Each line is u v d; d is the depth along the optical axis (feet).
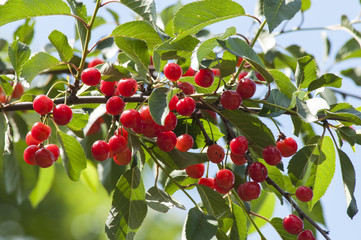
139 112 9.34
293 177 10.21
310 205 10.68
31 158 10.07
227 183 9.77
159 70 9.98
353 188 9.95
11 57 10.03
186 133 10.15
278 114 9.63
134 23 9.84
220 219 9.98
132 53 9.91
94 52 14.87
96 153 9.55
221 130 11.28
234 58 9.37
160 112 8.52
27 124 15.10
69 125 10.53
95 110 11.84
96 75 9.50
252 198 9.66
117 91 10.10
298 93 9.82
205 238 9.16
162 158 10.10
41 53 9.42
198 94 9.56
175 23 9.48
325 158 10.37
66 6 9.77
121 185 10.27
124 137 10.14
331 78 9.85
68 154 10.37
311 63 10.03
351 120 9.37
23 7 9.67
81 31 10.17
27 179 15.67
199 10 9.46
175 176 11.23
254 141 9.95
